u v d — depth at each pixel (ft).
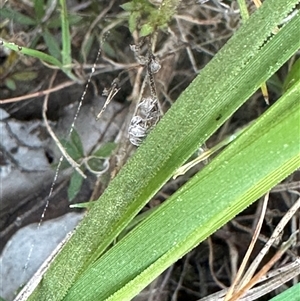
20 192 0.56
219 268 0.55
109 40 0.56
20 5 0.56
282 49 0.27
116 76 0.56
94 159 0.54
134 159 0.30
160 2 0.48
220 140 0.54
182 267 0.55
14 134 0.56
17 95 0.57
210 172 0.26
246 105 0.54
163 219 0.27
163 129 0.29
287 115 0.23
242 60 0.27
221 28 0.54
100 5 0.55
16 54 0.57
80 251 0.32
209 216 0.26
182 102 0.28
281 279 0.45
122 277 0.30
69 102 0.57
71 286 0.32
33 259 0.55
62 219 0.55
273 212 0.53
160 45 0.54
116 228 0.30
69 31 0.55
